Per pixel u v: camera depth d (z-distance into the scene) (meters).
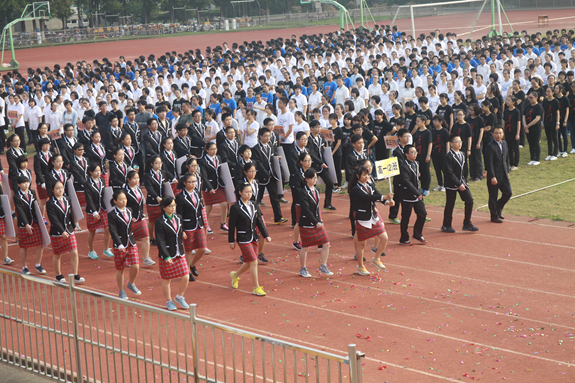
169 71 26.23
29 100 22.39
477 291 9.20
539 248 10.88
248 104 19.59
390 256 10.96
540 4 66.81
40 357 7.57
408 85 18.84
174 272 8.92
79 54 58.31
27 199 10.43
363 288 9.55
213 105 18.80
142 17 92.69
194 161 10.90
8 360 7.46
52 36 71.50
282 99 15.08
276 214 13.16
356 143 12.41
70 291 6.59
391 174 11.03
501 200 12.42
